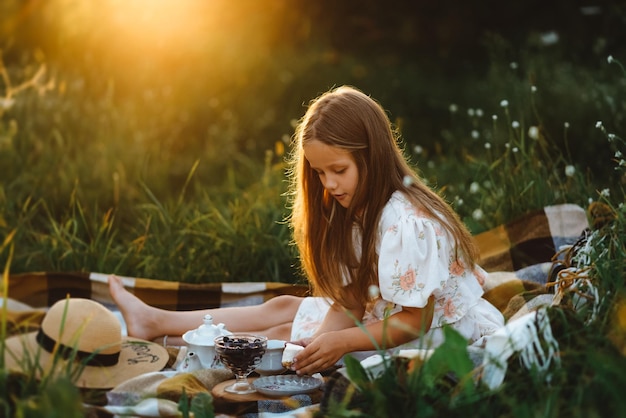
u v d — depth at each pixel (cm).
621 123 444
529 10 901
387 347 243
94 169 486
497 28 927
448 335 187
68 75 620
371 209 256
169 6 732
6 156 469
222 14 857
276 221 375
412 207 252
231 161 590
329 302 283
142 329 286
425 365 188
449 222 255
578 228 330
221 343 231
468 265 259
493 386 190
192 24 762
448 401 182
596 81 562
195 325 291
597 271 226
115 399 215
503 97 553
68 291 329
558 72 615
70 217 433
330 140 250
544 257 325
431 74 843
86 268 363
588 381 176
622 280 216
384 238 249
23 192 449
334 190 255
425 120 700
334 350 240
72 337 221
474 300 260
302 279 366
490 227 361
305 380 240
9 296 324
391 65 877
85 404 207
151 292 326
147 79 670
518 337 193
